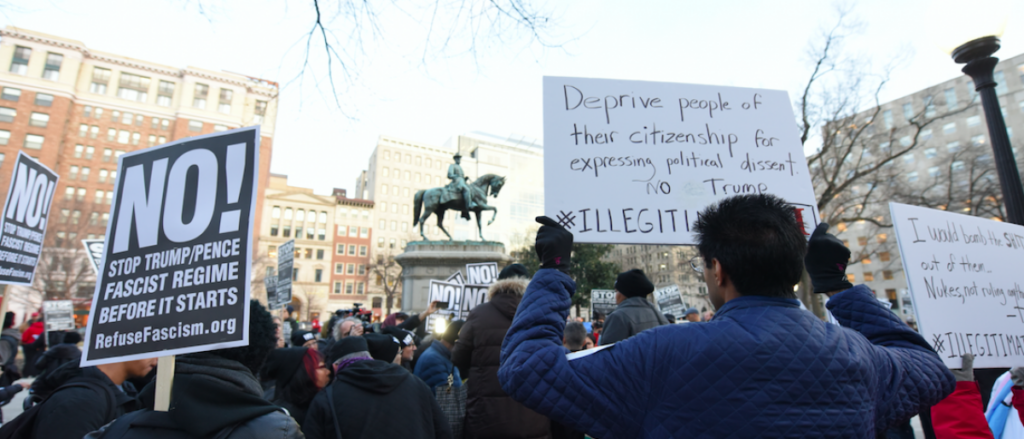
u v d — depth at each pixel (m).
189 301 1.61
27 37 49.56
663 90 2.68
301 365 2.98
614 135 2.55
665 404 1.17
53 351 3.97
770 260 1.26
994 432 2.64
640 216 2.44
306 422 2.41
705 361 1.16
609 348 1.30
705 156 2.60
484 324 3.12
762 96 2.79
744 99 2.76
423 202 15.03
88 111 51.62
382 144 78.81
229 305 1.55
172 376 1.47
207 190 1.70
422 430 2.44
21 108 48.28
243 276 1.56
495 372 3.02
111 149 52.00
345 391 2.42
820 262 1.67
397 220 76.75
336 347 2.65
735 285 1.32
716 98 2.73
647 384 1.21
